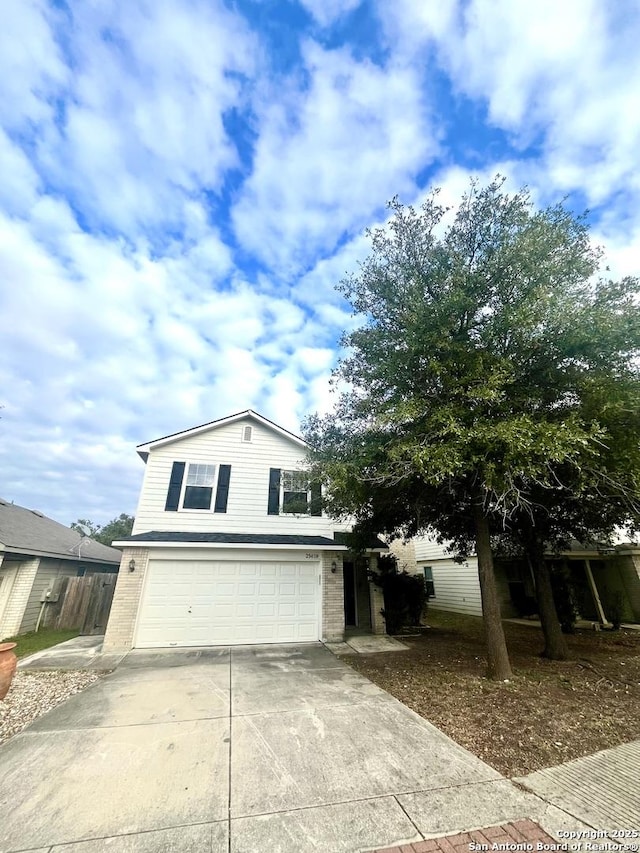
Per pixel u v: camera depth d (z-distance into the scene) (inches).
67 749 162.9
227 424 503.5
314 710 209.6
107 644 354.6
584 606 611.2
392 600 476.1
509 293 246.5
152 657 332.5
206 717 199.3
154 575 385.4
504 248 239.6
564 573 526.0
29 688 251.0
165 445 476.1
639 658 341.1
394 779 139.9
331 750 162.9
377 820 116.2
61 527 716.7
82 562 625.6
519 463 199.2
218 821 115.7
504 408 228.2
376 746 166.7
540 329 221.5
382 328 283.3
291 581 418.0
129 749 163.0
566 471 236.1
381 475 249.9
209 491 470.3
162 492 457.1
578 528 348.5
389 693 239.3
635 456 203.6
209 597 391.5
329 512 342.0
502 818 116.5
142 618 371.6
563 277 235.3
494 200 254.2
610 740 173.5
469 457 219.0
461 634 468.4
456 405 228.2
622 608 565.9
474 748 165.2
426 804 124.3
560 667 303.1
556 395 233.8
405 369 257.8
